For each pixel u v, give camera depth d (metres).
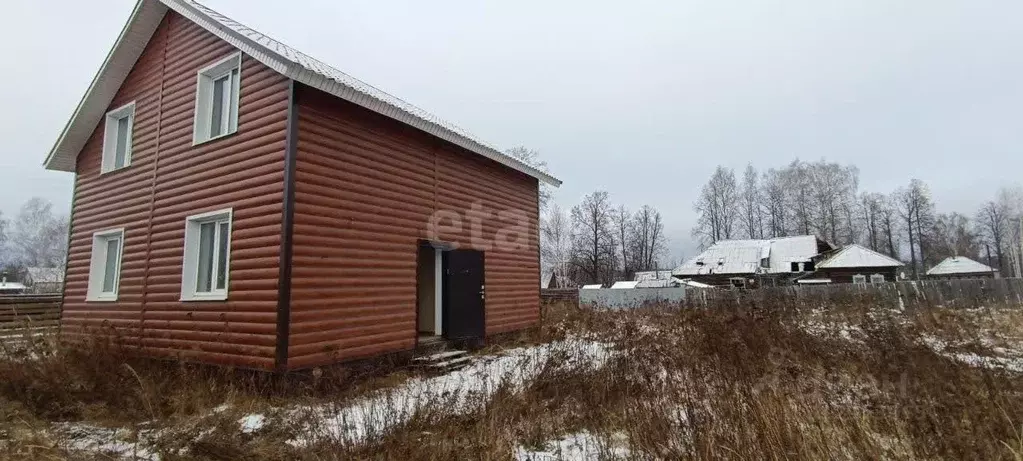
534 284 13.60
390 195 9.16
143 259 9.38
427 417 5.56
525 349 11.04
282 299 7.09
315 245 7.62
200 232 8.75
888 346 7.98
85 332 9.06
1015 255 49.00
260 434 5.37
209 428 5.53
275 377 7.01
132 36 10.04
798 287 22.42
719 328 9.58
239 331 7.55
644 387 6.30
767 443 4.09
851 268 31.92
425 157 10.12
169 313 8.65
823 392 5.54
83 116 11.01
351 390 7.22
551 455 4.95
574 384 6.74
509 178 12.96
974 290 21.80
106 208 10.51
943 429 4.34
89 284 10.44
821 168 51.31
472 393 6.36
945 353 8.30
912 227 56.19
